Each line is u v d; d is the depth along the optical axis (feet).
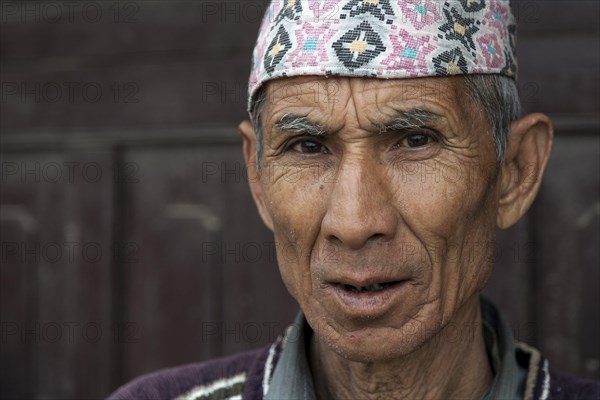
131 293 7.09
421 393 3.97
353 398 4.09
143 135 6.93
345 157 3.53
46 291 7.26
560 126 5.95
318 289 3.63
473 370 4.05
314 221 3.63
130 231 7.09
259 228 6.79
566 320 6.06
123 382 7.11
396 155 3.59
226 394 4.32
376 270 3.46
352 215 3.41
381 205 3.47
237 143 6.79
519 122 4.03
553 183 6.06
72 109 7.11
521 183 4.09
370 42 3.46
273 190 3.78
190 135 6.82
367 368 3.94
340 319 3.60
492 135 3.76
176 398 4.37
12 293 7.35
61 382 7.23
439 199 3.55
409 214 3.53
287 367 4.07
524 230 6.11
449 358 3.97
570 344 6.05
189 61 6.81
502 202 4.08
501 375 3.92
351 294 3.56
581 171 6.01
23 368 7.34
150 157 7.03
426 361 3.93
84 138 7.07
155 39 6.88
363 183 3.47
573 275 6.04
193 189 6.93
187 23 6.79
